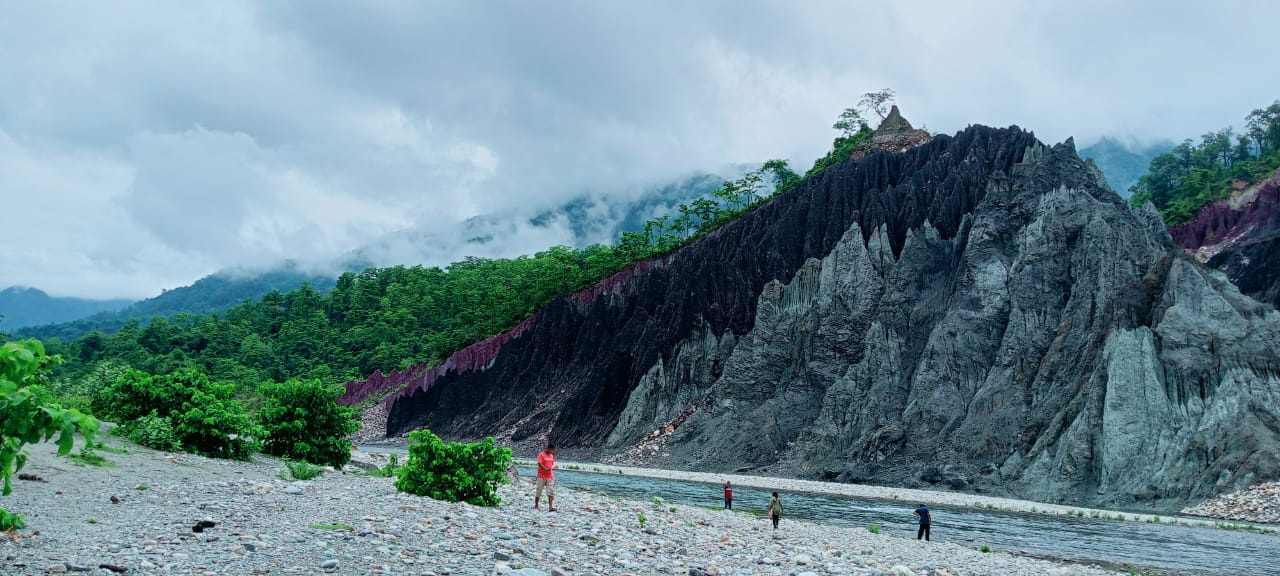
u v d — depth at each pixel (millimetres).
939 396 69375
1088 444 56562
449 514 20016
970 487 60062
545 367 114750
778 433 76688
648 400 92000
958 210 86188
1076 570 25734
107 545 13789
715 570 17219
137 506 18281
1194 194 124750
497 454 25094
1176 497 50500
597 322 111625
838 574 18766
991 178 83000
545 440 98125
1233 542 36125
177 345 183000
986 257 77375
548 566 15430
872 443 68188
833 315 82812
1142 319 61781
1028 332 69688
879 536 31688
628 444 88500
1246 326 56812
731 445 77750
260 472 29266
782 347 85312
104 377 59406
